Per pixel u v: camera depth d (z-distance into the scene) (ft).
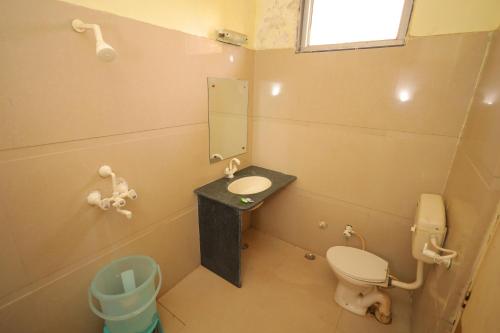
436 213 4.29
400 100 5.14
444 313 3.35
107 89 3.86
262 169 7.64
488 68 3.93
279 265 6.92
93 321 4.38
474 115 4.12
